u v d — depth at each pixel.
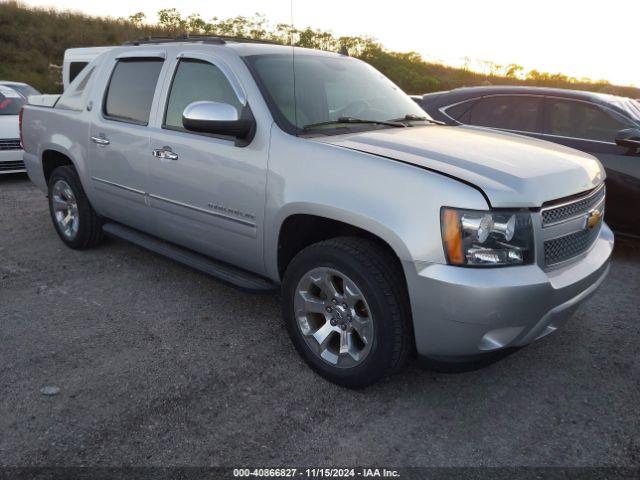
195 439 2.56
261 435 2.60
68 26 33.00
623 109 5.38
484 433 2.66
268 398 2.89
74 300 4.03
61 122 4.81
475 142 3.18
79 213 4.85
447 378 3.12
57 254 4.98
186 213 3.72
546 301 2.57
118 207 4.39
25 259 4.85
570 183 2.81
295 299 3.08
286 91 3.37
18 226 5.86
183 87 3.75
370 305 2.72
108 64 4.48
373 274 2.69
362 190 2.72
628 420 2.79
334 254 2.80
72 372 3.08
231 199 3.35
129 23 36.03
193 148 3.53
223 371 3.13
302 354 3.13
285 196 3.02
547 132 5.70
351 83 3.81
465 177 2.55
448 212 2.49
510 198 2.50
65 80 10.37
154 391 2.92
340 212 2.77
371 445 2.55
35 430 2.58
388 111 3.75
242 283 3.44
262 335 3.57
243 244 3.40
